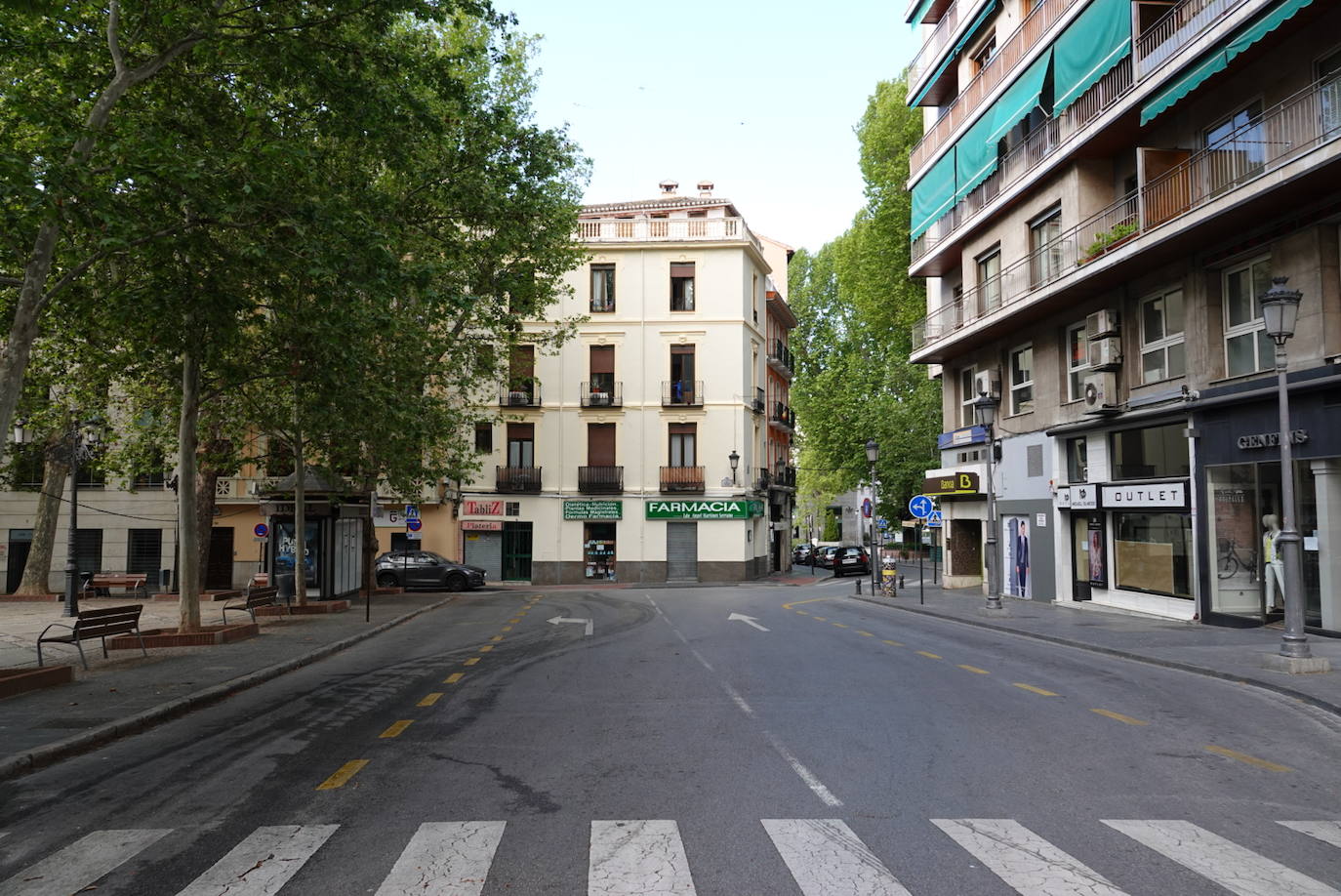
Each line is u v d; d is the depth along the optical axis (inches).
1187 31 625.3
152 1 446.3
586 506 1640.0
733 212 1879.9
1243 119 629.9
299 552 896.3
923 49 1173.1
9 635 691.4
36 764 289.3
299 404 763.4
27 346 406.3
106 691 416.8
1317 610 561.9
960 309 1125.1
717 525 1651.1
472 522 1628.9
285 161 448.8
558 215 984.9
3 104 454.6
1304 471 569.6
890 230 1523.1
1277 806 234.4
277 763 287.0
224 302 475.5
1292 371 573.6
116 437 1080.2
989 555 807.7
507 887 179.5
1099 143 759.1
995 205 939.3
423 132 535.8
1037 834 211.8
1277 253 586.9
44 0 386.6
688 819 223.3
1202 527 657.0
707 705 377.4
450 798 243.6
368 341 652.7
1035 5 882.1
